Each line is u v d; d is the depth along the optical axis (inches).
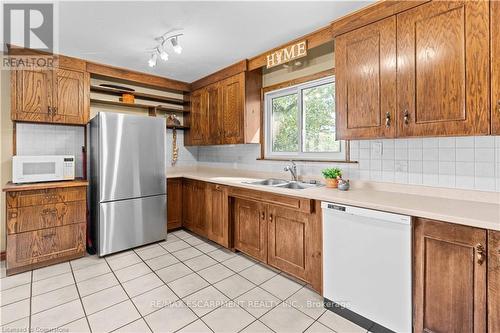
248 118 124.4
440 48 61.8
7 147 111.7
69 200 108.7
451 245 53.8
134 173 122.5
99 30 91.2
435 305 56.0
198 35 95.6
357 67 78.0
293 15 82.0
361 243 67.1
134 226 122.4
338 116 83.0
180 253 117.0
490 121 55.4
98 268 101.8
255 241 105.3
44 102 110.2
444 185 74.5
